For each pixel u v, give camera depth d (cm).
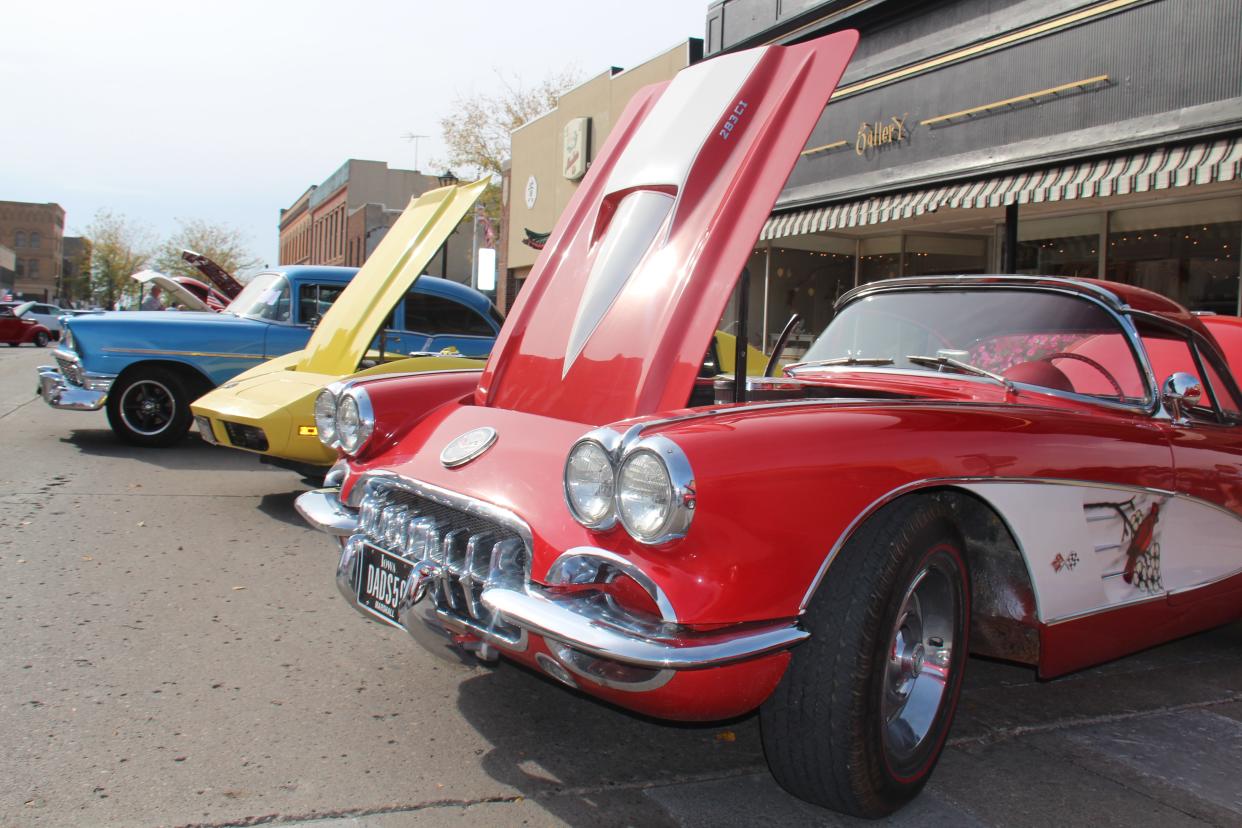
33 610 356
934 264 1167
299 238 6644
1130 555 289
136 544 461
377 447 298
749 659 194
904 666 240
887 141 1017
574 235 325
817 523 203
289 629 349
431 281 780
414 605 245
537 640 216
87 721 263
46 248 9612
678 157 292
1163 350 339
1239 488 329
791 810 233
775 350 415
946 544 232
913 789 230
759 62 298
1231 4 707
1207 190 859
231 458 734
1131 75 778
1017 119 873
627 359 267
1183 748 279
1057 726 295
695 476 190
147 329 741
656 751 264
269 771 239
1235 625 421
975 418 245
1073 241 1012
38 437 802
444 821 218
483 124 3212
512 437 256
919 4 970
